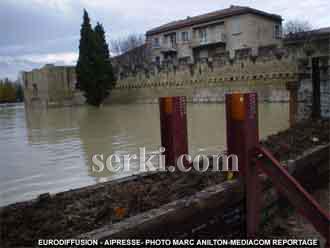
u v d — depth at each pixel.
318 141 4.40
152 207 2.27
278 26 30.86
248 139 2.56
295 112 6.60
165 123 3.13
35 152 7.86
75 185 4.91
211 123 11.79
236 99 2.59
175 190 2.62
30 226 2.03
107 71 30.17
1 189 4.82
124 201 2.41
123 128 11.84
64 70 36.56
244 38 28.36
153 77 28.97
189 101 26.08
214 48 31.27
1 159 7.03
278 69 20.02
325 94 6.18
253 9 28.23
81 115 20.00
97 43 29.34
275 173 2.47
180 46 34.06
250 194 2.60
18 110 31.28
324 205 3.46
